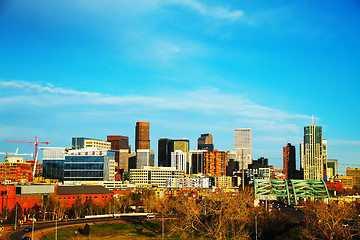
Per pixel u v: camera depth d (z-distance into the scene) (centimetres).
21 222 17275
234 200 15012
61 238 15025
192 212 14275
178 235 15962
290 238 14388
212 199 14738
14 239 13625
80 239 15000
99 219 19362
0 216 18800
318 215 13900
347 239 12750
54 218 19550
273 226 16450
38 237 14362
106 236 15912
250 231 16250
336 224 13062
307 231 13825
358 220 16212
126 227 17762
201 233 14025
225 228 13912
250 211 18388
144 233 16625
